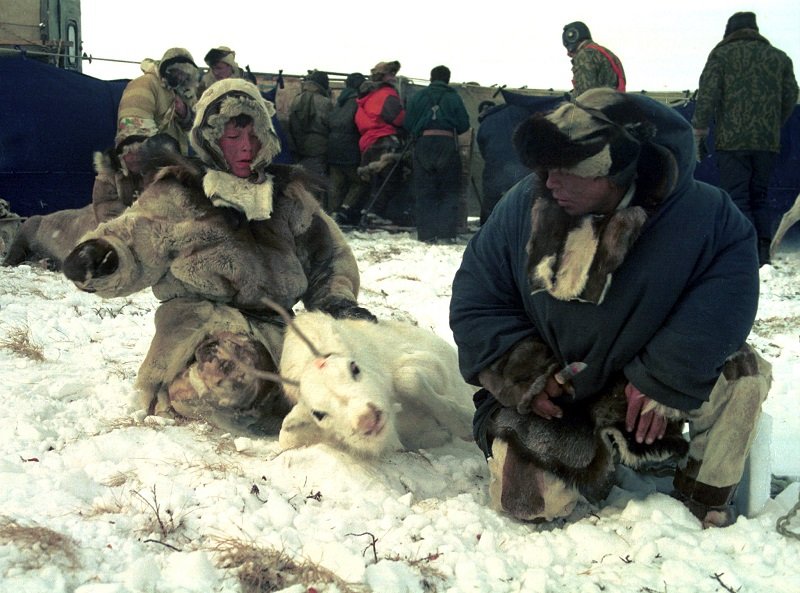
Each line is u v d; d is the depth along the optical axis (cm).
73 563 274
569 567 310
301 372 392
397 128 1389
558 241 324
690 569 296
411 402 416
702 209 324
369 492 355
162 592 266
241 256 437
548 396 346
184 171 433
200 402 426
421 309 774
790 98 1040
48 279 848
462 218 1385
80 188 1179
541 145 306
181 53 756
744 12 1045
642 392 329
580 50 1073
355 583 280
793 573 296
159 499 328
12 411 434
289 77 1449
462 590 286
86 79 1203
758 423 347
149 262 426
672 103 1448
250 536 304
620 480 386
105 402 464
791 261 1145
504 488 345
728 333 319
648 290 320
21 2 1339
